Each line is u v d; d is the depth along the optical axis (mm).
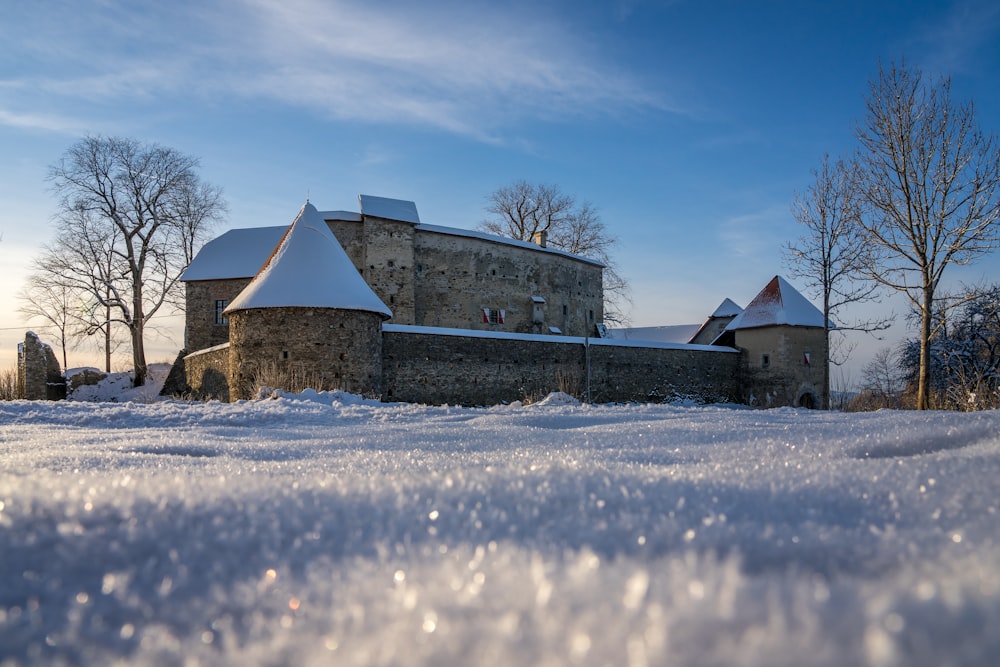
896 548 1437
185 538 1675
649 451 4004
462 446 5121
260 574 1460
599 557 1405
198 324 36969
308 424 9664
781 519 1801
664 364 33969
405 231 38344
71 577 1458
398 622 1062
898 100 21562
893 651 709
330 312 24562
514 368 29391
